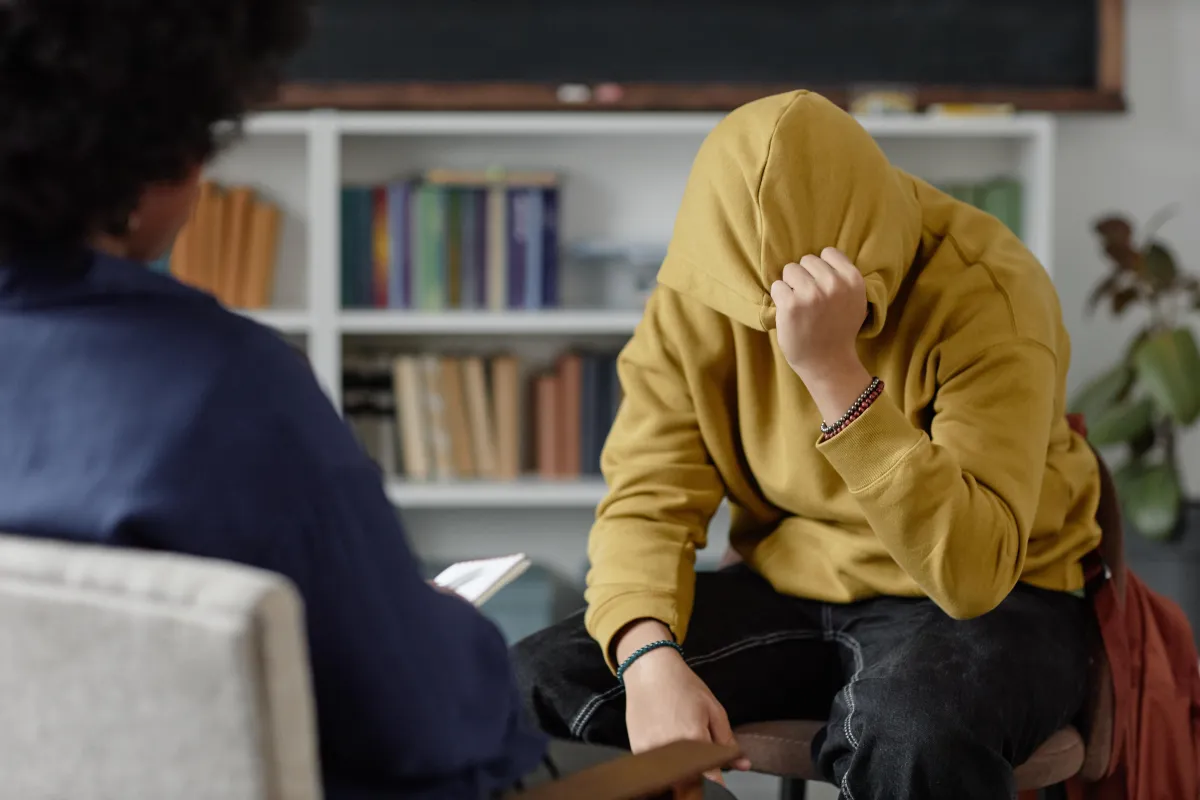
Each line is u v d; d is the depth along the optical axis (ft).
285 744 1.92
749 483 4.94
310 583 2.22
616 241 10.50
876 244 4.13
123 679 1.96
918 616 4.42
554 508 10.80
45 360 2.24
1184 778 4.45
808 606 4.80
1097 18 10.59
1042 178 9.89
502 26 10.55
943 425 4.16
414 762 2.33
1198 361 9.22
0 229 2.25
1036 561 4.53
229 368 2.19
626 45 10.58
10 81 2.15
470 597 3.58
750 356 4.68
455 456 10.07
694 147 10.71
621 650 4.33
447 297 10.03
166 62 2.22
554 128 9.82
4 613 2.02
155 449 2.12
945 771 3.70
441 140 10.66
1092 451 4.85
